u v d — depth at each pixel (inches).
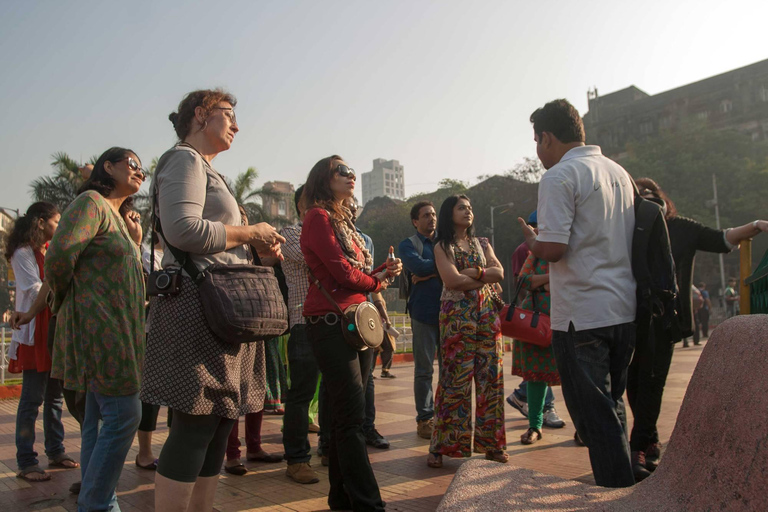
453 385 155.0
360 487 112.0
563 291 107.0
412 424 220.2
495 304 173.6
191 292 90.9
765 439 56.1
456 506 64.9
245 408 97.5
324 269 116.0
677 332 147.2
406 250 197.5
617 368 109.2
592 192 106.3
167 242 91.4
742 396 61.2
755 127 2306.8
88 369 108.8
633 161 1849.2
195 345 89.7
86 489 106.6
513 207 1860.2
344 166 122.3
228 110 102.9
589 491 71.3
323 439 164.6
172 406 87.3
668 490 68.0
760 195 1656.0
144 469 160.1
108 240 114.6
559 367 107.3
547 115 117.6
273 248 103.6
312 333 116.0
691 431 68.8
